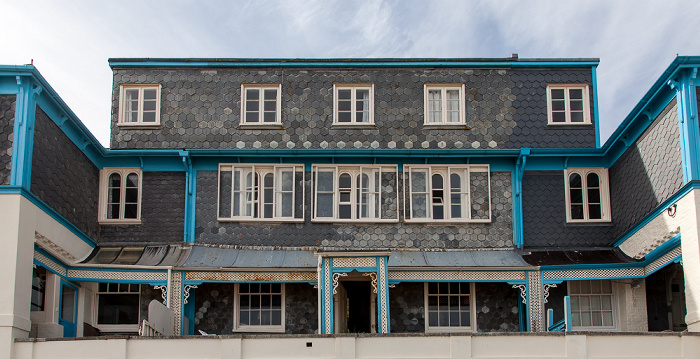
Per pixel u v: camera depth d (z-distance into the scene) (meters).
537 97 25.09
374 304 23.62
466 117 24.92
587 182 24.58
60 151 21.30
